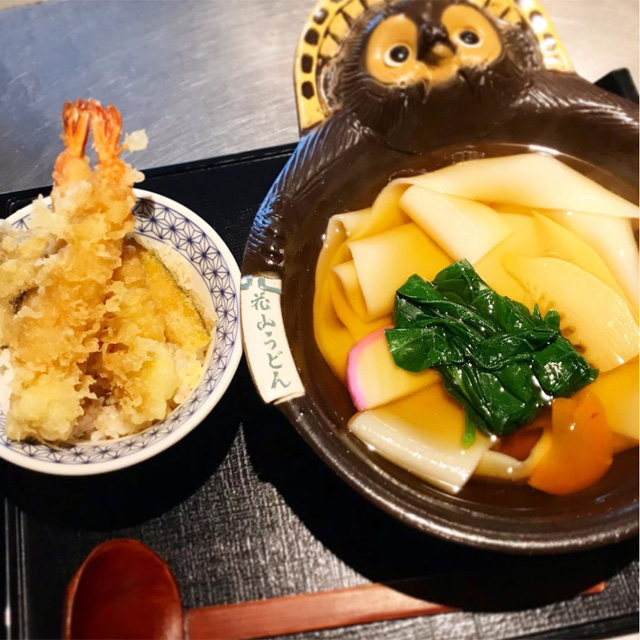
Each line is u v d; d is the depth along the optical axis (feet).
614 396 0.98
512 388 0.96
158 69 1.46
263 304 0.97
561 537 0.83
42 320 0.98
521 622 0.92
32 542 0.98
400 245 1.10
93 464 0.90
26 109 1.42
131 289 1.03
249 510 1.00
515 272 1.06
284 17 1.51
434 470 0.94
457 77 1.12
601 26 1.47
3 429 0.95
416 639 0.92
